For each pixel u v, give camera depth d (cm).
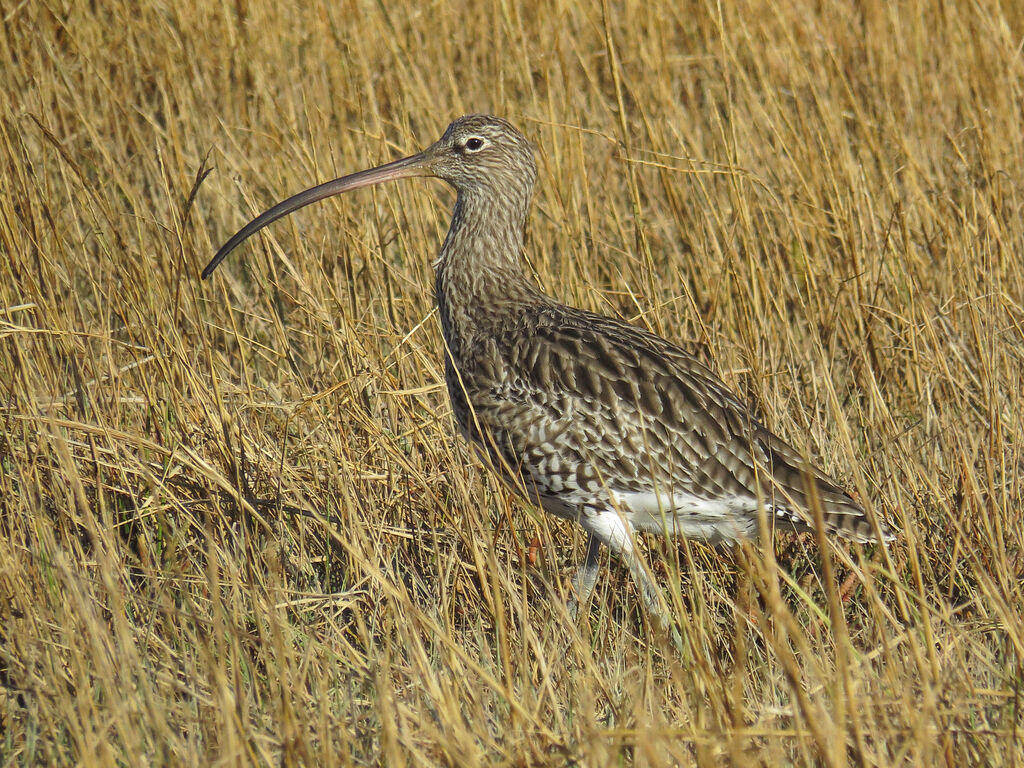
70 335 1101
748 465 962
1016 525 990
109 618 872
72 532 976
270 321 1298
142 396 1149
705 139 1655
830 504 962
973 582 985
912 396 1247
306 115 1444
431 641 880
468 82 1695
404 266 1359
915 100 1647
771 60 1655
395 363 1212
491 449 1016
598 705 812
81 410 1105
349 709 781
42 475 1032
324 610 933
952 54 1655
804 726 704
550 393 976
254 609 833
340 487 1018
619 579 1059
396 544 1039
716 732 659
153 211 1489
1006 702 734
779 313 1224
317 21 1653
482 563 891
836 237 1383
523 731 718
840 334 1316
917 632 856
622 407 961
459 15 1836
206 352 1098
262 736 699
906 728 703
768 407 1102
